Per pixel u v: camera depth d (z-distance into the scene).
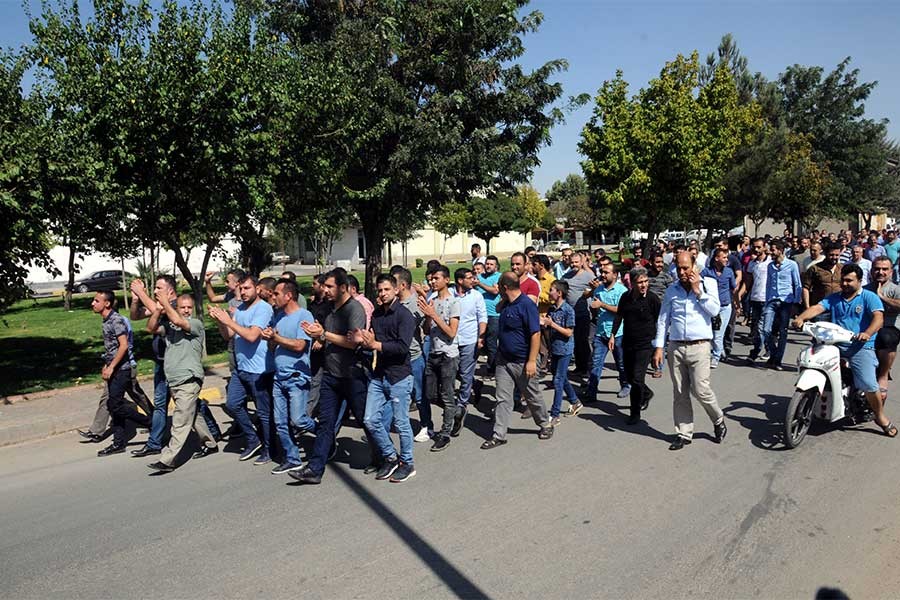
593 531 4.52
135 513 5.10
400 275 6.83
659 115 17.33
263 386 6.18
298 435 6.52
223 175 9.85
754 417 7.23
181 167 10.02
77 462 6.47
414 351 6.75
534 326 6.32
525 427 7.23
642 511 4.83
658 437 6.68
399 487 5.48
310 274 43.16
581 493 5.20
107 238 10.28
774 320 9.83
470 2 13.16
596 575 3.93
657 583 3.83
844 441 6.32
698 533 4.45
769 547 4.23
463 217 48.22
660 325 6.39
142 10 9.56
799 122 33.75
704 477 5.48
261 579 4.01
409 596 3.76
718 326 6.27
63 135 8.68
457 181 14.52
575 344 9.77
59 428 7.59
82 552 4.46
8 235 8.62
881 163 34.19
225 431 7.47
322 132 11.81
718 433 6.36
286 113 10.45
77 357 12.70
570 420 7.46
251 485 5.66
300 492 5.44
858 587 3.74
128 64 9.21
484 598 3.72
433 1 13.78
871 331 6.19
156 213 10.27
